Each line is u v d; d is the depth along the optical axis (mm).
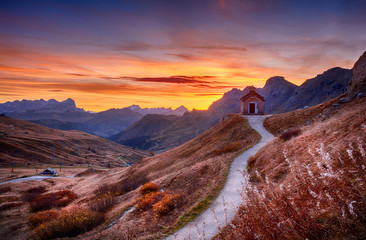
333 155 7926
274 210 3922
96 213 18453
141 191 22406
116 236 12961
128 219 15820
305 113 34312
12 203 37656
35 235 17359
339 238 3252
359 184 3311
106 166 185875
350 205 3168
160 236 10766
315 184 3867
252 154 22594
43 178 84125
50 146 199375
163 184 24188
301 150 13117
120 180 47312
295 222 3695
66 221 17062
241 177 15961
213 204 12617
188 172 23953
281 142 18984
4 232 20531
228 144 32406
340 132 11523
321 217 3734
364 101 24547
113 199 23844
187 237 9742
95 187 46219
